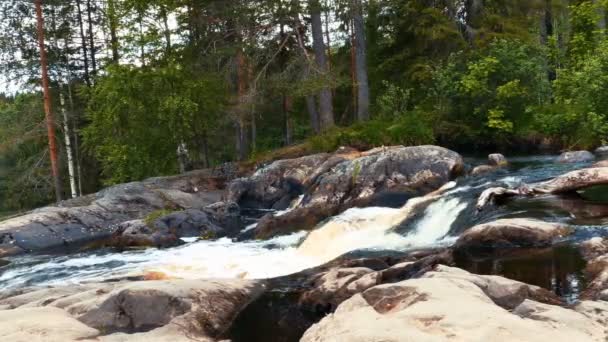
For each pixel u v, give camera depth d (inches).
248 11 764.0
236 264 404.5
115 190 691.4
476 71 669.9
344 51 1132.5
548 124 644.1
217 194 699.4
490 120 662.5
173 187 704.4
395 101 791.1
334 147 717.3
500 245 313.3
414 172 542.0
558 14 855.1
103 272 416.5
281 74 767.7
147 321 248.2
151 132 761.0
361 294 210.1
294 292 308.7
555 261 274.1
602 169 377.4
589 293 221.5
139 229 544.1
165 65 759.1
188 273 384.2
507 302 206.4
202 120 781.3
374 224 445.4
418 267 296.4
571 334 158.2
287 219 531.8
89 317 249.9
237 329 257.6
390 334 156.2
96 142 849.5
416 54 844.6
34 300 295.1
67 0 932.6
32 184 978.1
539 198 384.2
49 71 908.0
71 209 618.2
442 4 830.5
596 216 332.8
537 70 678.5
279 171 649.6
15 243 547.8
